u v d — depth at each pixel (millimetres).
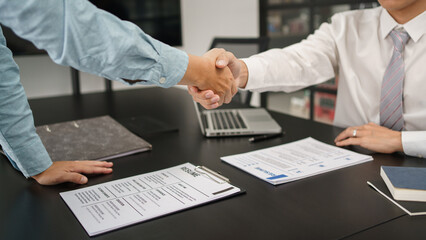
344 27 1359
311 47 1360
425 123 1143
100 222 650
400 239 590
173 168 911
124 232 626
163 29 3381
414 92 1153
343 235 602
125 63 723
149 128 1309
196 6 3699
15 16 618
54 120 1513
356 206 701
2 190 827
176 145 1125
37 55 2762
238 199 742
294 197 746
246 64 1213
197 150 1070
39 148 837
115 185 817
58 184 849
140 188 794
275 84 1280
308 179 833
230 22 3887
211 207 708
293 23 3699
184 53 843
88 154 1010
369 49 1283
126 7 3158
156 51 768
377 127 1055
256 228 628
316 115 3668
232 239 596
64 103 1854
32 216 698
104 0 3049
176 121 1428
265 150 1037
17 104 798
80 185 835
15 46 2668
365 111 1316
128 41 699
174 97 1932
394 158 954
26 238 621
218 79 972
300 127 1294
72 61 686
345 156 964
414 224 633
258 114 1385
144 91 2137
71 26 646
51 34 645
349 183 807
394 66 1168
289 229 623
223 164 948
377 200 723
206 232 619
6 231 646
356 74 1328
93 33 673
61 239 612
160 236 611
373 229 620
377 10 1318
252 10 3953
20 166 832
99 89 3330
